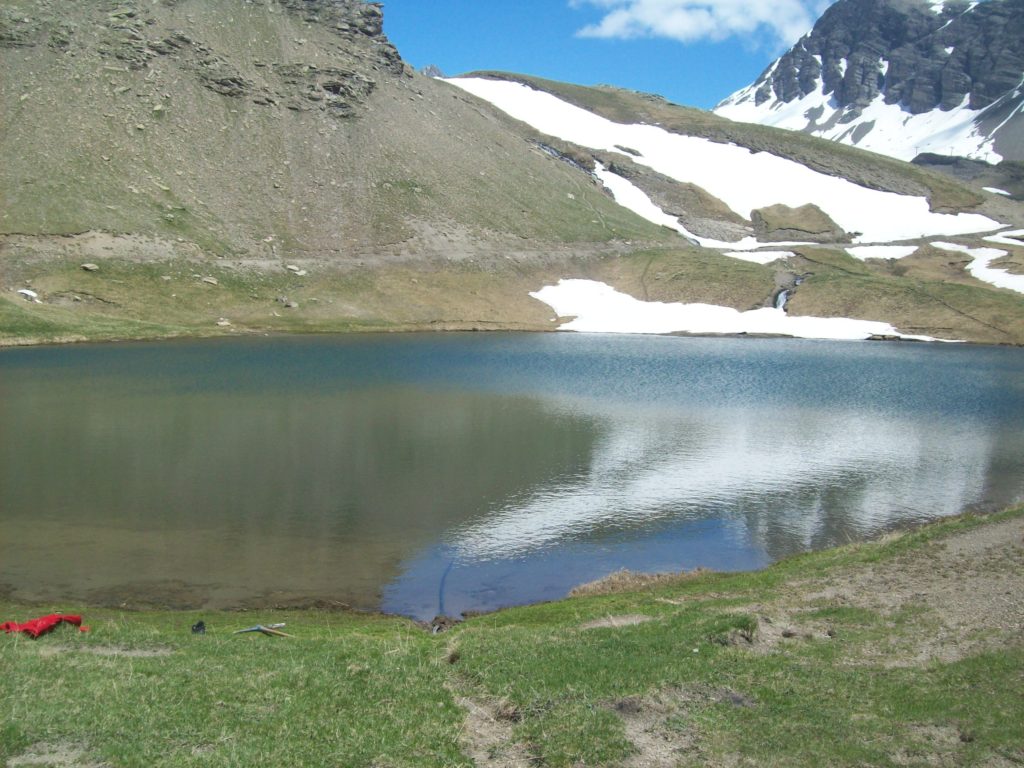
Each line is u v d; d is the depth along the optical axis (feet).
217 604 77.71
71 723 41.88
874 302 392.68
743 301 405.80
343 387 199.72
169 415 161.58
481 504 111.55
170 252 362.12
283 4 561.84
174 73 465.06
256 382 203.72
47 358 241.76
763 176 653.30
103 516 102.68
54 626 60.44
